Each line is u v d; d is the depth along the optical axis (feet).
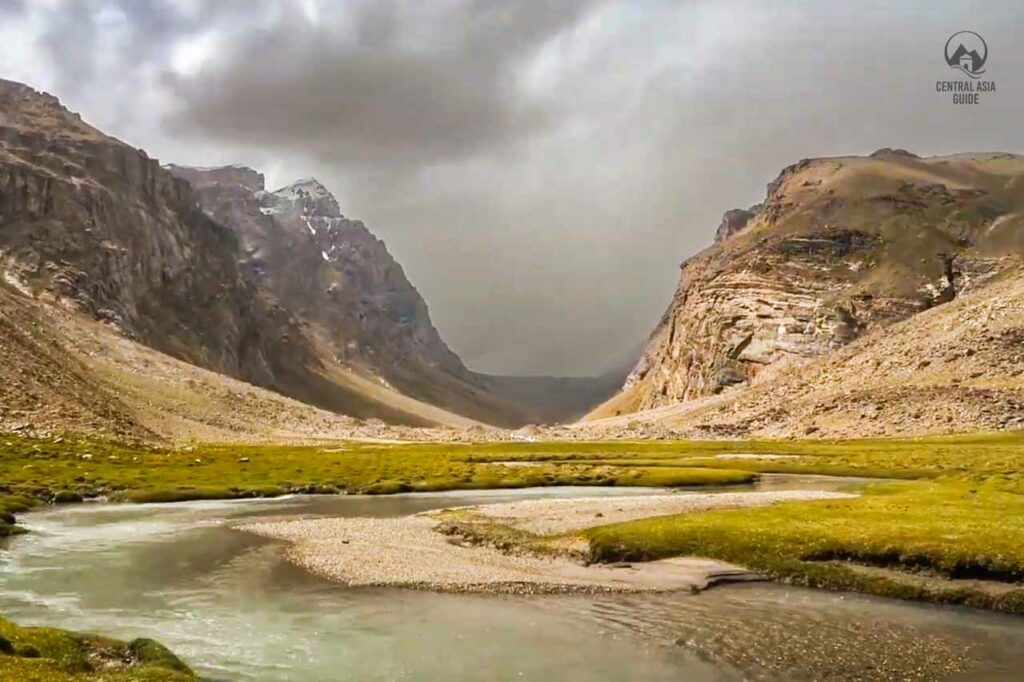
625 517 205.36
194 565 157.28
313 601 130.21
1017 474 302.25
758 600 132.26
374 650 104.78
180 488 292.61
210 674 94.73
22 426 390.01
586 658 102.01
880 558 145.89
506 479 346.33
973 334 655.35
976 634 113.91
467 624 117.39
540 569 152.97
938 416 551.59
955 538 148.77
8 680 74.84
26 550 173.37
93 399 502.79
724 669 98.53
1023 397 540.93
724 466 406.62
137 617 119.96
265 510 250.37
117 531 200.85
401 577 146.51
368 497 295.28
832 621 119.75
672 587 139.54
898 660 102.47
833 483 328.90
